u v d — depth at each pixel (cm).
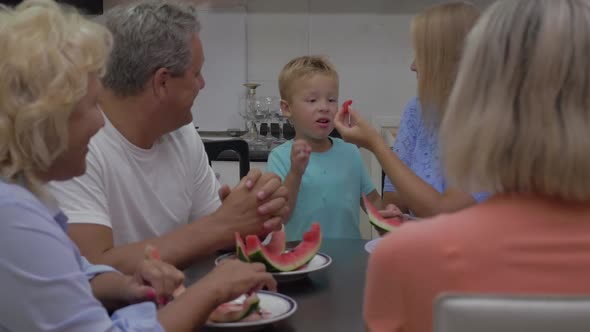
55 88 89
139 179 160
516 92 73
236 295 106
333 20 367
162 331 97
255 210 148
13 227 87
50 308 88
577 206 74
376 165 341
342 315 110
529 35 73
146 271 118
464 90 77
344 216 206
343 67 370
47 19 91
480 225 74
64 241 92
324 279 132
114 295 119
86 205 145
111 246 147
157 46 147
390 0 364
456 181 79
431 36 173
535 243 72
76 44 92
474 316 63
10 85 88
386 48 368
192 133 181
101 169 152
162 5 151
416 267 75
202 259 150
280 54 371
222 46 368
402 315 78
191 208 182
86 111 95
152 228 164
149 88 151
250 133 357
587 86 71
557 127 71
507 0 77
